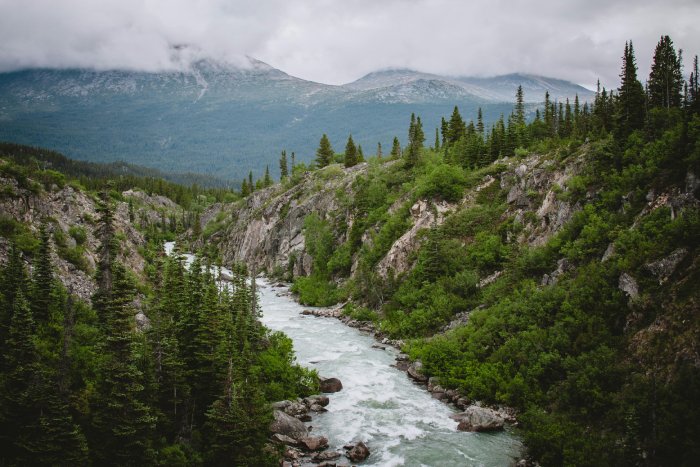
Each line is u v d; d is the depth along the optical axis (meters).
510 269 61.44
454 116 121.56
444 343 53.44
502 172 82.50
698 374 30.91
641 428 31.33
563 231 56.56
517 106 105.19
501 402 43.50
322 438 37.38
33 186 46.53
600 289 44.09
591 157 61.97
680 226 39.72
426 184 86.88
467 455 35.88
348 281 91.88
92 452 28.39
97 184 192.00
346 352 60.91
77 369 32.75
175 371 33.69
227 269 142.62
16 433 27.09
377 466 34.31
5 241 40.56
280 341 54.97
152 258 57.78
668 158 47.19
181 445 32.09
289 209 142.00
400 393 48.03
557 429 35.59
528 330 48.06
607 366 37.47
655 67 68.94
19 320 30.03
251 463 31.81
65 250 44.31
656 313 37.44
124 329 31.52
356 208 104.62
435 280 70.38
